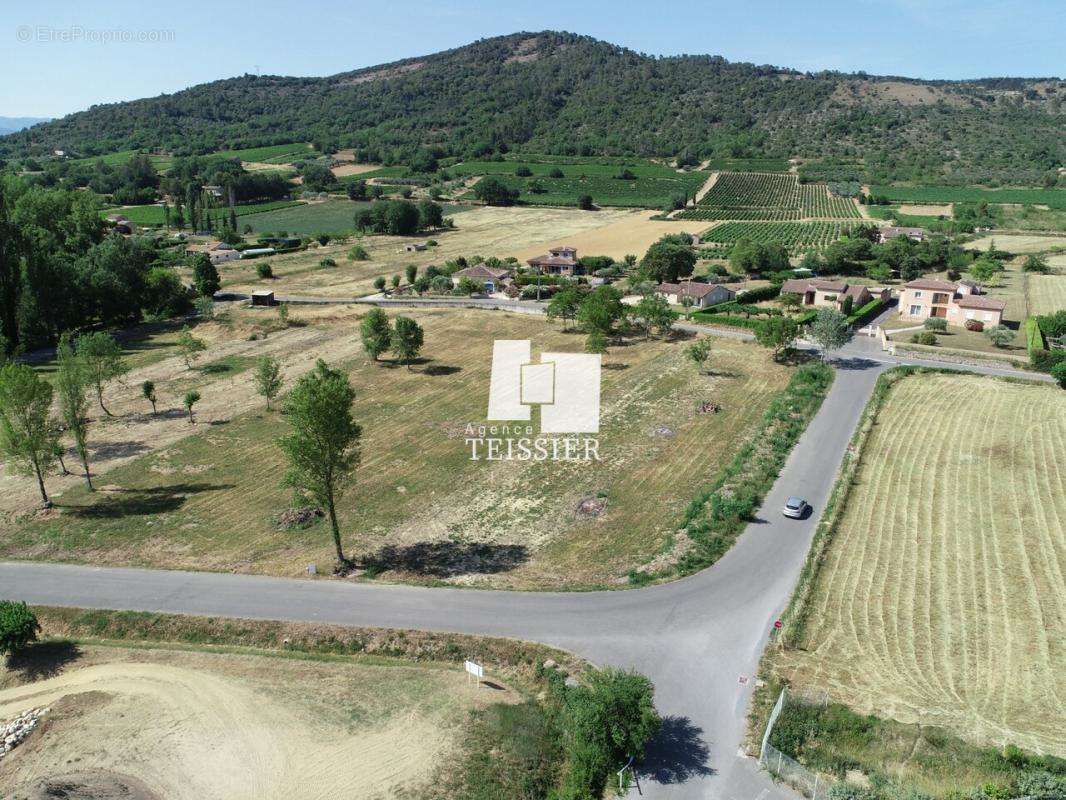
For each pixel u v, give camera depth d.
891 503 55.31
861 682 36.81
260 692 37.34
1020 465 60.81
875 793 29.77
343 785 31.59
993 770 31.11
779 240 176.62
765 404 76.12
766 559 48.16
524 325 108.00
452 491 59.50
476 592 44.88
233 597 44.78
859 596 44.16
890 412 72.56
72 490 59.94
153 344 101.31
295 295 132.12
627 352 94.62
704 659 38.66
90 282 106.06
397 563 48.91
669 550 49.41
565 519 54.78
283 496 58.69
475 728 34.72
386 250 179.62
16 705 37.06
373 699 36.75
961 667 38.00
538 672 38.00
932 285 107.81
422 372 88.25
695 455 65.00
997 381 80.06
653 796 30.66
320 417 45.47
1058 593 44.22
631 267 152.38
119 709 36.31
